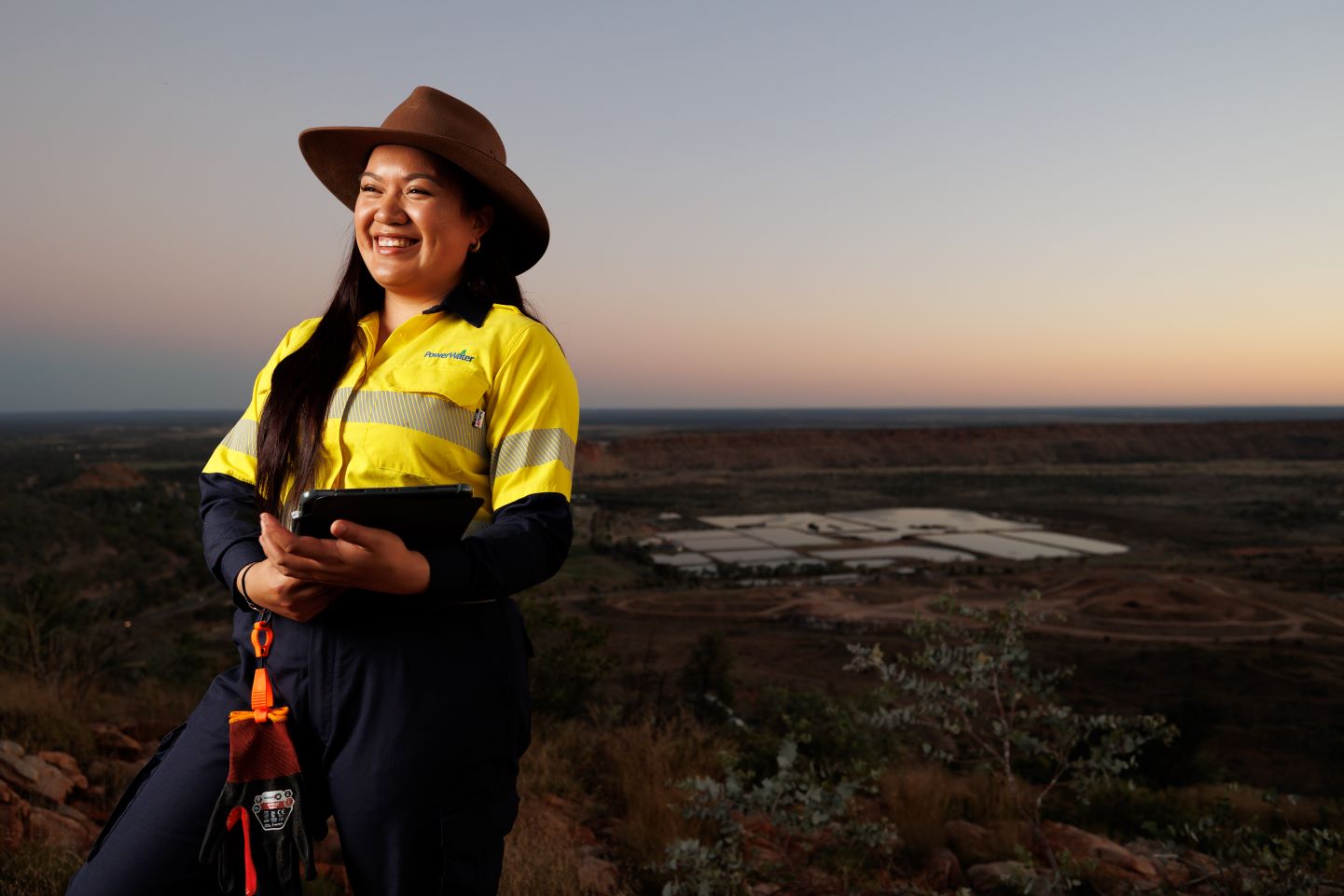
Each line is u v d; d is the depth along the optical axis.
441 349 1.26
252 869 1.10
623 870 4.14
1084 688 33.03
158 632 38.81
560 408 1.27
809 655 36.84
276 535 0.94
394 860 1.14
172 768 1.18
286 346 1.43
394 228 1.31
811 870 4.14
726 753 4.64
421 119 1.33
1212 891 3.67
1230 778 15.96
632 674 25.39
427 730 1.13
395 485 1.19
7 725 4.54
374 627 1.15
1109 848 4.82
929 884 4.25
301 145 1.40
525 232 1.49
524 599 11.15
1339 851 3.17
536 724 6.88
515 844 3.89
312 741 1.19
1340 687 32.09
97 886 1.13
